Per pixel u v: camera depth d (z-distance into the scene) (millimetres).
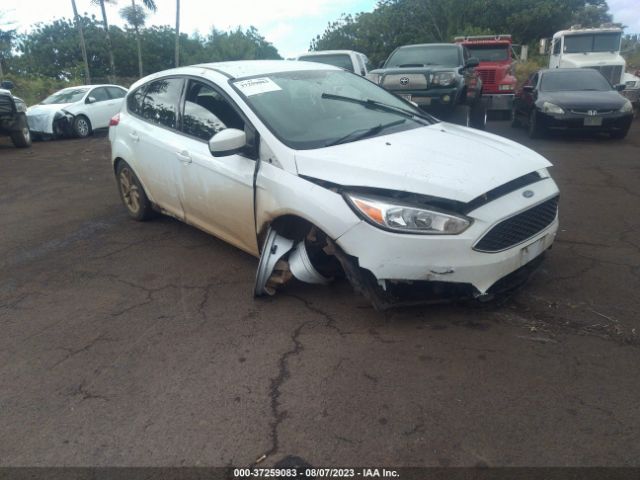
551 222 3723
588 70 11695
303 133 3957
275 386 3020
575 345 3248
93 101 15578
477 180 3316
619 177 7328
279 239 3873
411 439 2566
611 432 2539
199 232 5656
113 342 3588
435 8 30672
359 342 3396
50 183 8719
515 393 2846
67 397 3035
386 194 3283
